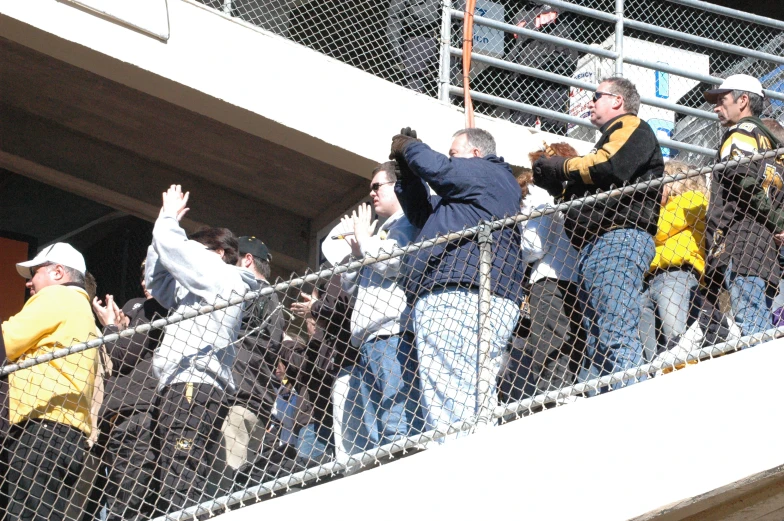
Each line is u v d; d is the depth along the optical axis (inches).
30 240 1186.0
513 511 560.7
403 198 658.2
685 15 1225.4
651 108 1066.1
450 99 1004.6
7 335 622.5
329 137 921.5
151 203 1085.8
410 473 574.9
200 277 618.5
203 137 1034.7
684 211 660.7
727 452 554.6
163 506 606.5
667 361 581.6
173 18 888.9
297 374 663.1
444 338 588.7
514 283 609.3
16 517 600.1
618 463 560.7
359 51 1031.0
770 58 1058.1
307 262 1125.1
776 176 640.4
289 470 650.8
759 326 618.5
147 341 655.8
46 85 1001.5
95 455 644.7
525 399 588.7
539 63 1055.6
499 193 625.9
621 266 596.1
